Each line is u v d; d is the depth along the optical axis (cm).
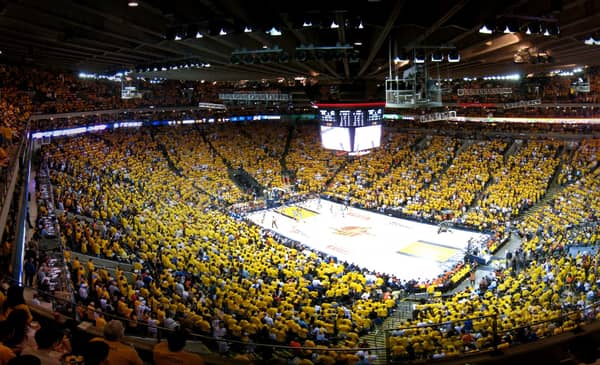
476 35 1947
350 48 2117
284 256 3003
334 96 3469
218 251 2975
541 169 4591
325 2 1508
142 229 3034
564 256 2903
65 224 2455
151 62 3103
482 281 2670
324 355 1562
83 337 650
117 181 4156
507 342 1266
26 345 782
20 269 1266
